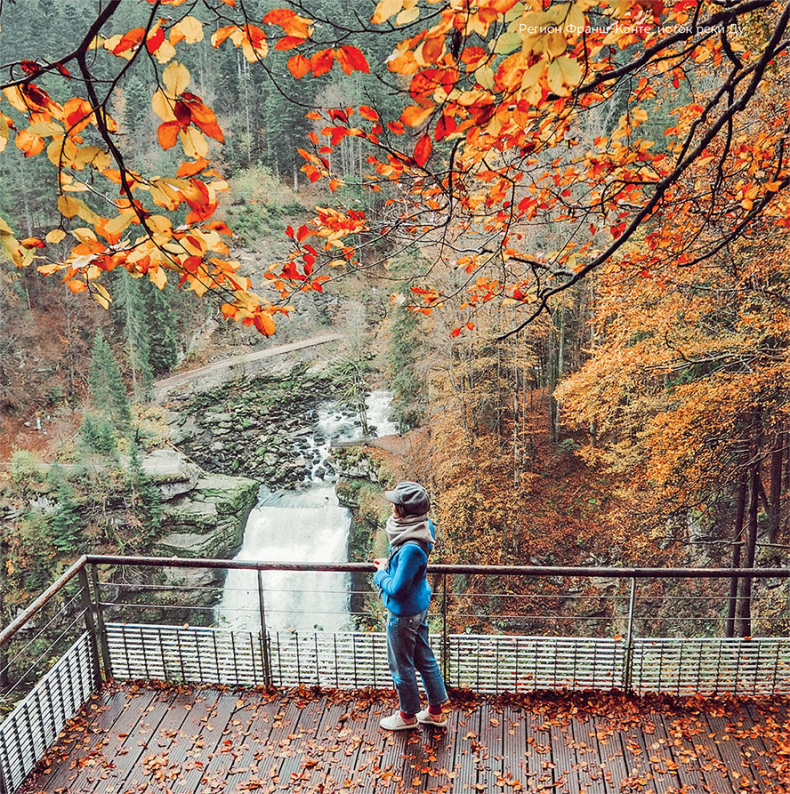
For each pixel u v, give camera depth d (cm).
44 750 349
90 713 379
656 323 898
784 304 839
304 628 2311
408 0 149
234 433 3312
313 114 249
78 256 164
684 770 328
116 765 339
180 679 404
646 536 1402
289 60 163
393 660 346
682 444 1037
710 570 366
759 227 681
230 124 5438
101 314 3934
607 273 697
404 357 2277
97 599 396
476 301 411
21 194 3925
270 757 343
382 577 336
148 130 3866
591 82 230
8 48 4309
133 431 2948
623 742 348
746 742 346
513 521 1975
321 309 3906
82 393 3744
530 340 2036
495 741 351
